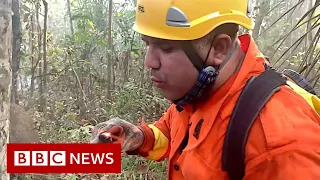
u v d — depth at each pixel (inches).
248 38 17.8
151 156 24.1
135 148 23.2
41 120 74.5
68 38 106.2
